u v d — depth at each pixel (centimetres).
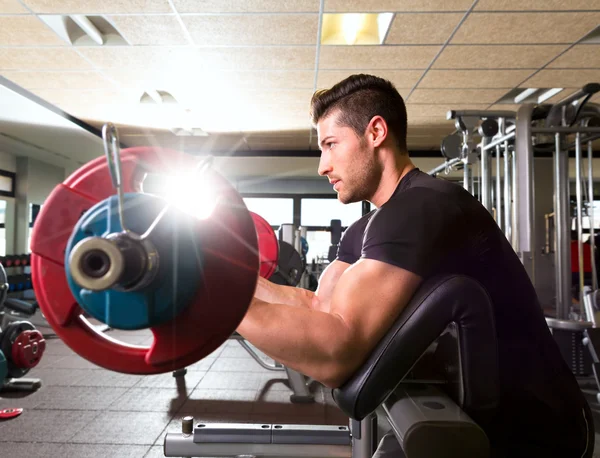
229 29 314
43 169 695
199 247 34
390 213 61
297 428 114
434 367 68
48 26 314
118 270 29
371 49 345
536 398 62
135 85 429
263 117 535
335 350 55
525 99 473
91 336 38
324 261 620
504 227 299
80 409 234
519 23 302
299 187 831
